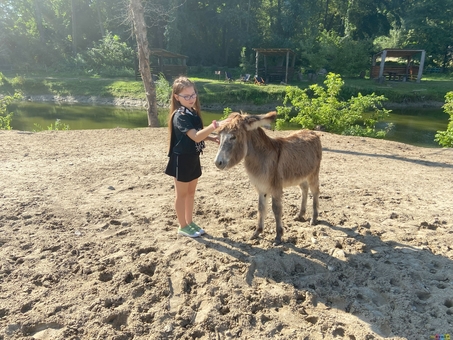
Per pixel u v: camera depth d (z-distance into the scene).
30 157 8.41
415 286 3.66
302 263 4.09
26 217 5.05
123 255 4.17
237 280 3.73
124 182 6.73
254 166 4.21
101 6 49.97
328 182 7.06
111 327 3.11
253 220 5.23
